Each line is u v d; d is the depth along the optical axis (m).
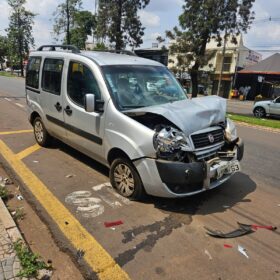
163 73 5.57
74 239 3.56
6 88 24.44
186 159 4.01
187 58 23.11
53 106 6.06
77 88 5.30
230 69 39.53
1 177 5.29
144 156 4.03
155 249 3.43
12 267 2.95
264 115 18.89
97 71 4.84
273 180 5.72
